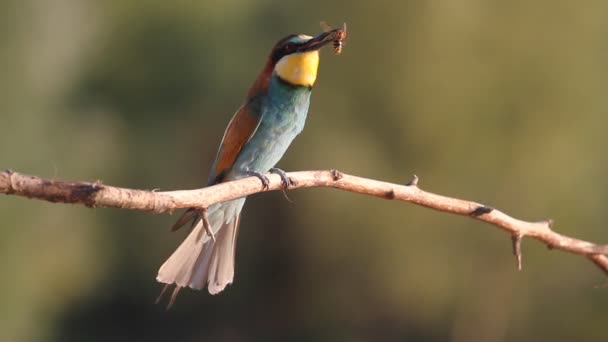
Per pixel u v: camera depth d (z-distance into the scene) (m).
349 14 17.56
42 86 17.61
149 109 20.70
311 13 18.41
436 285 17.81
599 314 17.89
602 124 17.58
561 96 16.97
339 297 19.00
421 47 16.91
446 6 16.73
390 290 18.28
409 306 18.31
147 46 20.42
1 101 16.52
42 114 17.45
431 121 17.02
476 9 16.75
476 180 17.27
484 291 17.92
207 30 20.23
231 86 20.11
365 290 18.69
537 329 18.20
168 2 20.12
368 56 17.39
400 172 17.45
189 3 20.09
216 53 20.11
